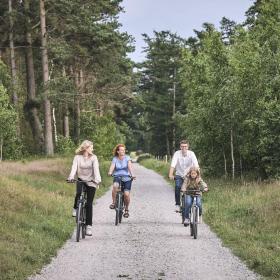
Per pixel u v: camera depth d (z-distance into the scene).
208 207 26.23
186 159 21.41
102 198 33.03
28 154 59.12
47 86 57.03
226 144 42.72
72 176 17.67
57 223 20.17
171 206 28.98
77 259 14.63
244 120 37.16
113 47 64.06
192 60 49.38
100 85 71.19
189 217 19.75
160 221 22.81
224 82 40.84
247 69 37.03
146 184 48.41
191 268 13.63
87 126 76.12
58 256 14.98
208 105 41.38
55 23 60.56
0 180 25.81
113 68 70.88
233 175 40.19
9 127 50.59
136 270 13.40
